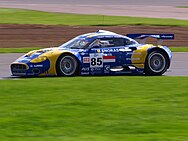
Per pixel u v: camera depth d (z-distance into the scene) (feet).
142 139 51.19
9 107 66.59
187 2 386.11
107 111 64.54
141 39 114.83
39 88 82.17
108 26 220.64
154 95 76.02
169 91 79.82
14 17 241.96
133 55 110.42
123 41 111.14
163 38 114.83
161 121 59.47
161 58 112.06
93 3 349.00
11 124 57.36
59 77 102.58
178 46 184.44
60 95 75.61
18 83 88.58
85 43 108.68
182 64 134.31
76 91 79.30
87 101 70.79
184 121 59.57
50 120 59.41
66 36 198.70
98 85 85.87
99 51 108.27
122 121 59.26
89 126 56.85
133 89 81.61
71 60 105.91
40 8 293.23
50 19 239.09
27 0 363.97
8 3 328.08
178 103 70.18
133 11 292.20
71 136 52.44
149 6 334.24
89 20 237.66
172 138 51.60
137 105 68.44
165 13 283.59
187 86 85.40
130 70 110.52
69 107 66.69
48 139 51.11
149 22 234.38
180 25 229.25
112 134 53.36
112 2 363.56
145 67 111.04
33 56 105.70
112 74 110.01
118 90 80.59
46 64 104.47
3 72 115.24
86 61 107.04
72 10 287.28
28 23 224.12
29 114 62.34
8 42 183.62
